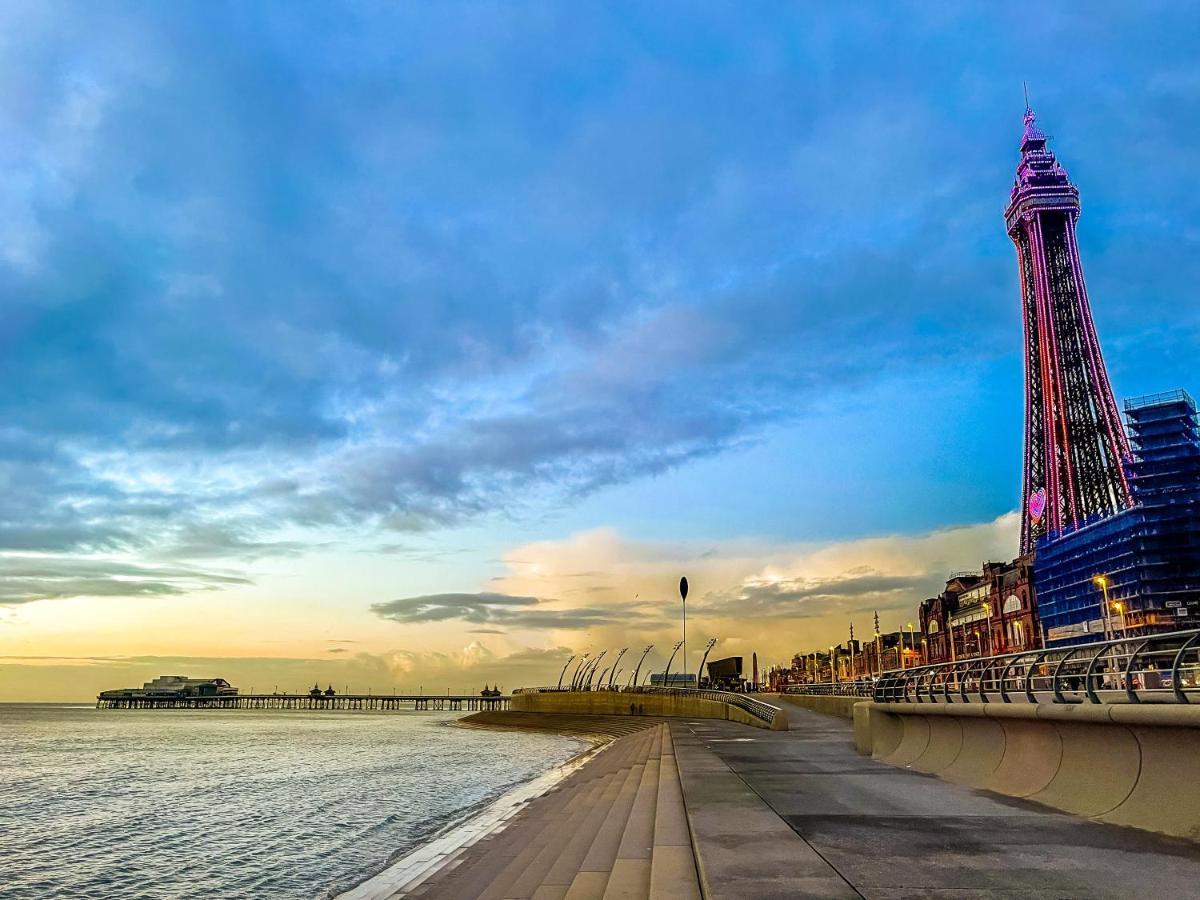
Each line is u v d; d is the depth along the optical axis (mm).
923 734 22266
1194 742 10891
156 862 32469
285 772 73750
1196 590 119250
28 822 44188
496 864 16719
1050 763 14859
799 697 89750
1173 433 128750
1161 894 7922
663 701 116438
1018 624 149500
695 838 11047
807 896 7910
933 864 9305
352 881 27328
